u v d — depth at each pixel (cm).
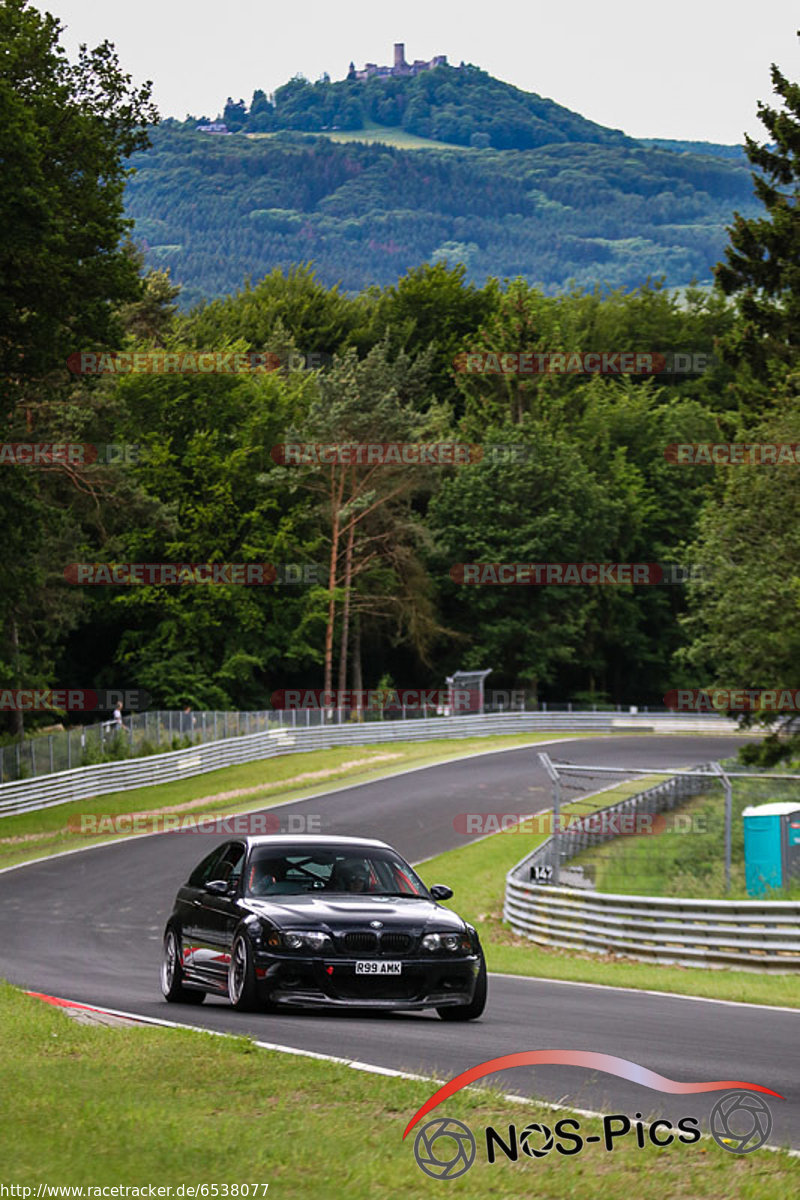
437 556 13412
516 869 4644
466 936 2014
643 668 15388
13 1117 1196
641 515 14475
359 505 12069
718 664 6059
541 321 16500
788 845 4056
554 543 13475
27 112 5475
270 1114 1251
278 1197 968
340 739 10262
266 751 9500
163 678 11812
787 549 5675
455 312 16762
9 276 5719
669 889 4422
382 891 2125
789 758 6412
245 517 12131
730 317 17688
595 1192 1007
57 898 4853
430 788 8056
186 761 8525
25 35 6034
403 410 12538
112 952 3584
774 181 7800
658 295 18112
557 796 4366
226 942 2069
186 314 17100
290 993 1938
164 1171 1023
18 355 6272
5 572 6894
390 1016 2070
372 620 13300
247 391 12525
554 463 13512
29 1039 1705
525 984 2912
